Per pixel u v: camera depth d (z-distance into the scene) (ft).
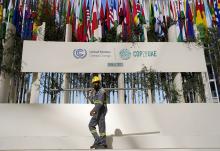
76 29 36.22
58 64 28.66
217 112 25.85
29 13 35.12
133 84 30.45
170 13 37.65
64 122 24.88
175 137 21.47
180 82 29.25
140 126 25.13
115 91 32.45
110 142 21.08
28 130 24.52
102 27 35.58
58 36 35.22
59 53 28.96
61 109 25.32
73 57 28.96
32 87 28.32
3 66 28.84
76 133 24.54
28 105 25.41
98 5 37.19
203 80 29.96
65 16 37.29
